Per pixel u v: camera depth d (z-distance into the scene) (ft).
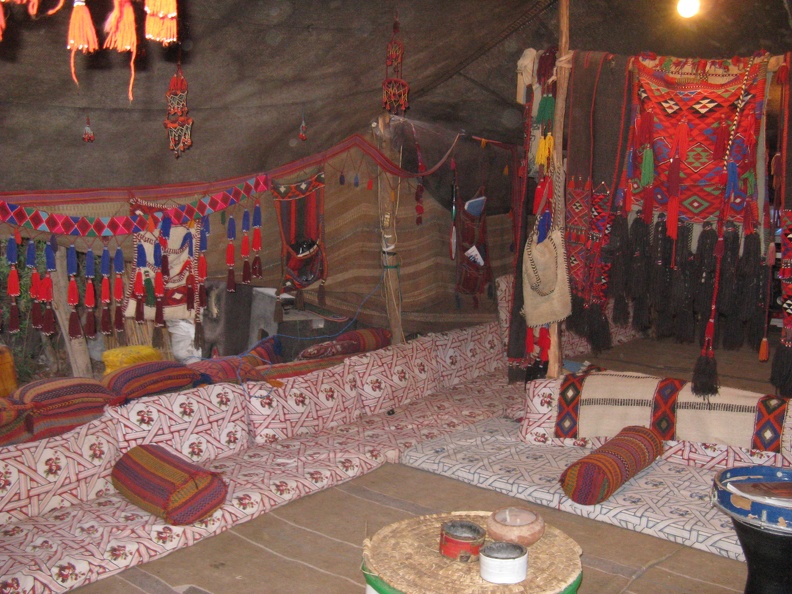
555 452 12.61
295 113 11.74
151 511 9.79
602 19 13.19
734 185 10.39
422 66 13.04
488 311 19.36
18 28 7.51
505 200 19.49
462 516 8.30
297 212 13.84
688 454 11.85
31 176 9.55
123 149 10.05
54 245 10.12
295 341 15.65
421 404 15.64
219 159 11.51
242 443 12.44
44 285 10.19
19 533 9.29
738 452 11.56
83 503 10.28
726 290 10.77
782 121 10.31
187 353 13.64
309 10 9.33
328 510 10.69
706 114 10.57
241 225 12.82
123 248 11.00
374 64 11.51
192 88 9.83
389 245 16.01
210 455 11.93
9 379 11.59
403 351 15.97
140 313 11.12
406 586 6.66
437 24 11.33
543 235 12.51
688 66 10.68
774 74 11.41
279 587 8.51
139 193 10.76
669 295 11.20
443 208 17.69
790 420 11.34
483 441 13.30
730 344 11.07
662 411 12.16
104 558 8.75
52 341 13.46
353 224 15.31
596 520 10.39
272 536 9.84
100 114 9.32
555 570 6.98
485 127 17.53
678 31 13.21
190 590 8.43
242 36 9.36
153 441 11.27
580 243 11.66
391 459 12.76
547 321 12.51
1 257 11.98
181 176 11.16
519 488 11.15
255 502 10.40
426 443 13.20
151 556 9.12
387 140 15.49
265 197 13.24
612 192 11.18
